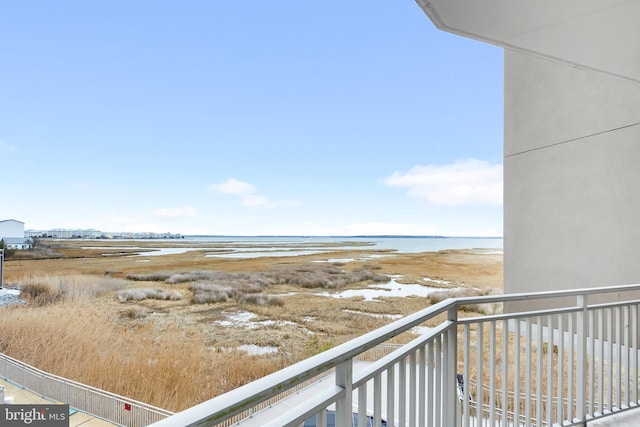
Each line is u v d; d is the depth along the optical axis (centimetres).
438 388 143
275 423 66
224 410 52
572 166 484
